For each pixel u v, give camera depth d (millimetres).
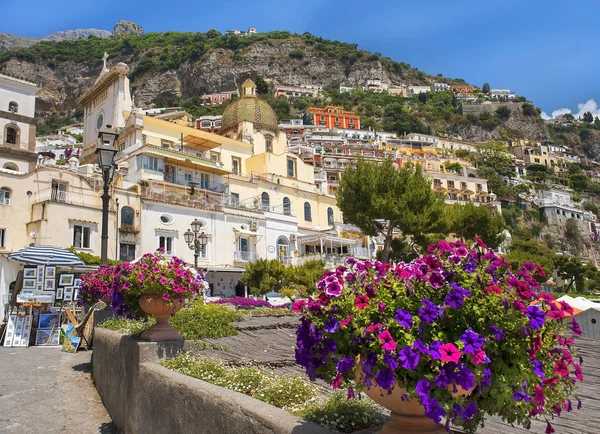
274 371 6742
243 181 45719
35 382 9383
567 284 61438
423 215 29766
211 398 4074
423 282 3102
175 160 39875
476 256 3205
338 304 3178
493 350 2811
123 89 46438
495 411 2877
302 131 133375
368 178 30812
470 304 2877
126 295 7766
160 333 6711
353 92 187500
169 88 178000
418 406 2895
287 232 45750
